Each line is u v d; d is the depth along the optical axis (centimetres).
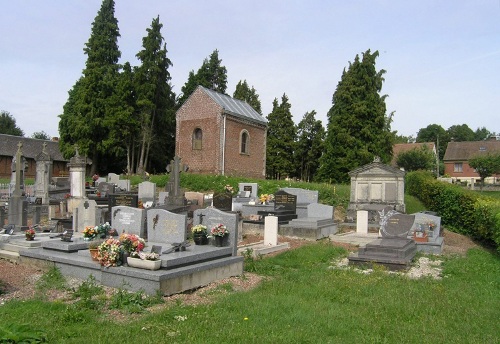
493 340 599
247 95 6203
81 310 684
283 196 2009
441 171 7269
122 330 595
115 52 4500
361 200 2128
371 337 598
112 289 827
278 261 1193
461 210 1955
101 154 4512
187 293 845
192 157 3712
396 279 978
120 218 1204
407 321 680
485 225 1567
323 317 679
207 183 3158
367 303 772
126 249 866
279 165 5331
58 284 862
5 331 538
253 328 614
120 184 3017
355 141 3803
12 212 1527
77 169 2114
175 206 1753
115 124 4128
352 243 1597
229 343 555
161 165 4869
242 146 3856
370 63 3859
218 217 1071
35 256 1005
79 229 1328
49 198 2320
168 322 638
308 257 1266
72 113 4712
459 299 812
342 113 3875
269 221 1438
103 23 4488
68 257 955
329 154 3891
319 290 850
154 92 4303
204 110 3666
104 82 4244
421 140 10394
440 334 620
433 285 920
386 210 1820
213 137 3609
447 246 1605
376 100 3872
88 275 898
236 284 929
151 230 1115
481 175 5119
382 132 3912
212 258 968
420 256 1348
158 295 776
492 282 983
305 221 1708
